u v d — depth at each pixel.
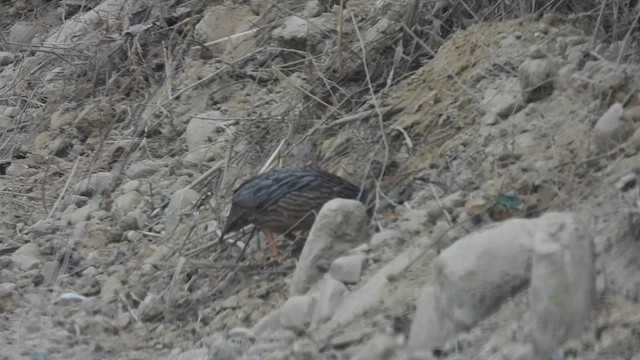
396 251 10.11
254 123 13.89
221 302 10.95
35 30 20.94
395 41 13.90
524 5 12.84
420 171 11.38
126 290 11.76
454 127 11.73
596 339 7.93
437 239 9.80
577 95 11.01
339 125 12.78
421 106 12.27
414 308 9.15
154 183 14.38
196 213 12.86
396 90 12.97
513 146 10.82
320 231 10.32
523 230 8.73
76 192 14.74
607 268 8.58
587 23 12.19
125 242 13.21
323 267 10.25
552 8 12.71
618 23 11.77
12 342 10.84
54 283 12.39
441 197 10.80
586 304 8.05
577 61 11.35
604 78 10.93
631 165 9.62
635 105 10.55
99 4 20.77
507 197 9.99
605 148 10.08
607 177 9.70
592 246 8.23
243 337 9.90
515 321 8.41
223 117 14.93
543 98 11.30
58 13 21.22
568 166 10.20
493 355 8.20
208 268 11.48
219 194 13.05
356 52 14.02
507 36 12.38
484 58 12.30
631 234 8.70
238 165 13.39
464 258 8.65
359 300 9.52
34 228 13.90
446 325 8.62
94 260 12.80
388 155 11.75
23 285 12.36
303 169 11.16
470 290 8.55
